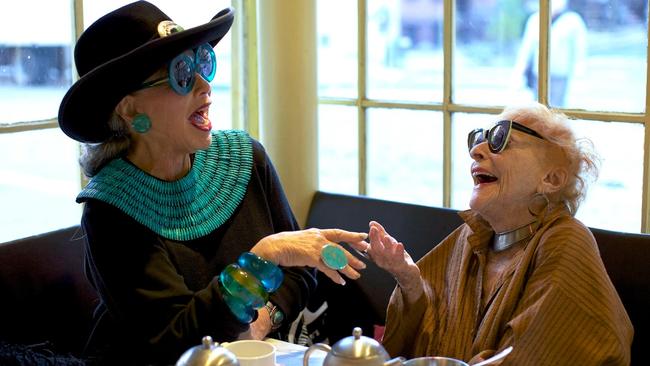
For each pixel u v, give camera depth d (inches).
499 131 73.6
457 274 78.7
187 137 73.6
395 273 74.6
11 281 83.8
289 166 110.1
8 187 94.4
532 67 124.3
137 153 76.1
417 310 77.5
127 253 72.4
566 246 69.6
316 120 111.3
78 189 100.5
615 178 93.3
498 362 64.7
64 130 75.1
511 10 116.9
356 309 101.7
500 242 75.4
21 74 93.6
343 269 69.4
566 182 73.7
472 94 105.0
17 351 76.6
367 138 112.7
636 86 92.2
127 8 71.7
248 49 115.6
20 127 93.9
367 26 110.1
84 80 69.2
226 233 77.8
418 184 109.3
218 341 69.5
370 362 52.2
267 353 63.8
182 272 74.5
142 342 71.5
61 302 87.7
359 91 111.5
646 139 90.0
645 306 81.4
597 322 67.4
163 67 71.0
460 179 105.5
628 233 84.2
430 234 97.2
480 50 110.6
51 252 87.4
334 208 107.0
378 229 73.1
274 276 68.6
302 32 108.2
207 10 110.3
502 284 72.2
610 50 96.7
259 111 114.1
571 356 66.9
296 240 70.7
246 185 80.1
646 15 91.1
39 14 94.1
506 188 73.1
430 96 106.6
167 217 75.0
